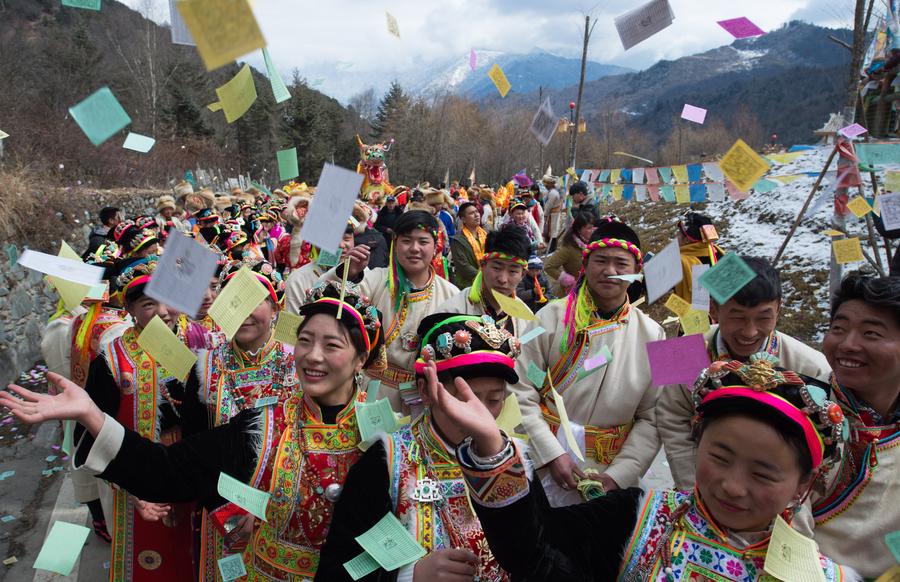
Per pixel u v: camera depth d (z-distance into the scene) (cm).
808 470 136
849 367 199
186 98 2983
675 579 142
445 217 1000
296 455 195
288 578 191
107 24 3027
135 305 288
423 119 4184
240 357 270
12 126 1410
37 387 753
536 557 142
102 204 1359
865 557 198
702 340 197
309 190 708
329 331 198
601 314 294
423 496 165
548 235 1498
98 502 383
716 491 138
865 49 506
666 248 182
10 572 380
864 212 458
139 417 282
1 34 2256
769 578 137
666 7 173
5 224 837
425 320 189
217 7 99
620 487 265
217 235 803
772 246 988
